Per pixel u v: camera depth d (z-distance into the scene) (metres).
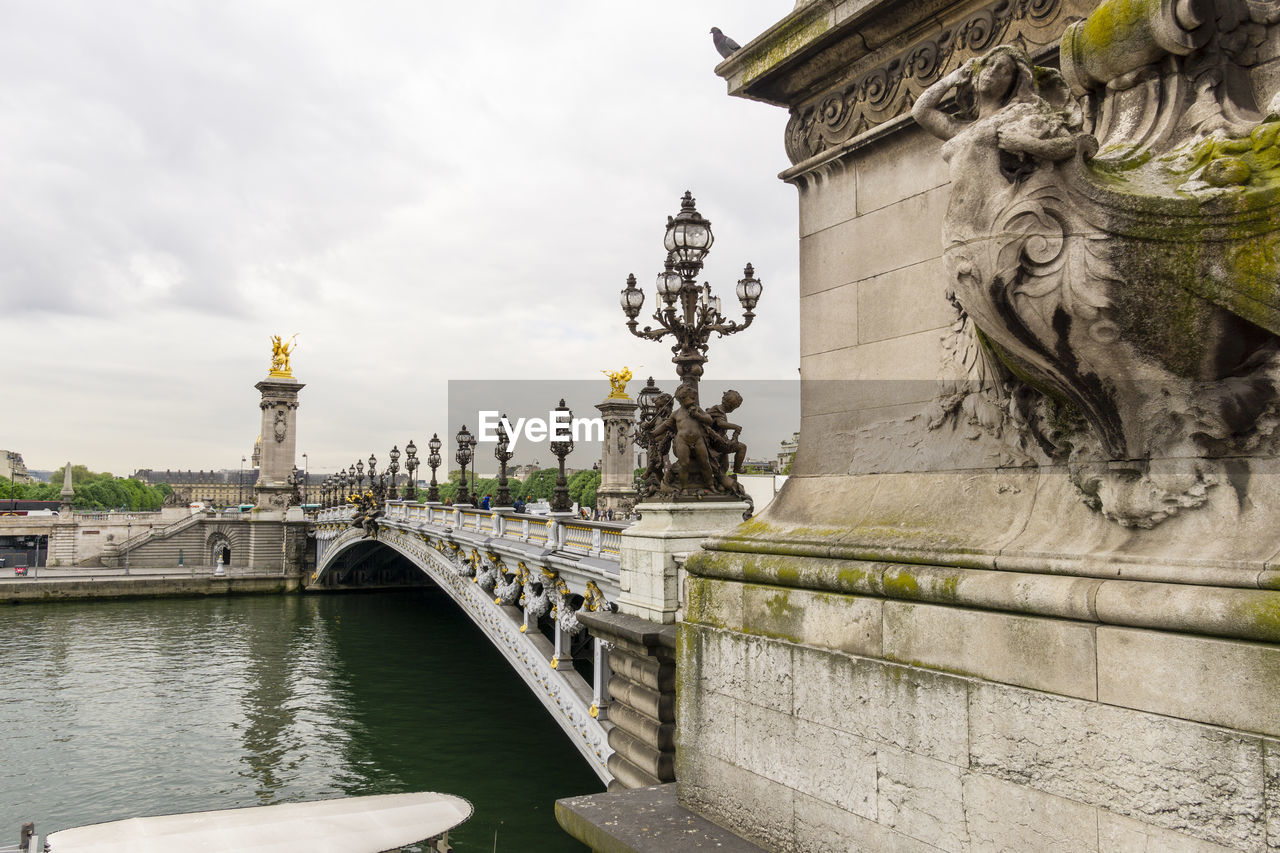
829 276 6.27
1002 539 4.51
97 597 70.75
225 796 26.38
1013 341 4.00
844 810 5.03
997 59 3.88
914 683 4.65
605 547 19.02
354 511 62.22
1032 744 4.06
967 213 3.91
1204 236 3.40
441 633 55.91
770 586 5.75
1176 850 3.50
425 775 27.09
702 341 13.84
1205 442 3.70
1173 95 3.97
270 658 47.28
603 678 18.28
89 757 30.38
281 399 96.06
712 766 6.12
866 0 5.54
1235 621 3.33
